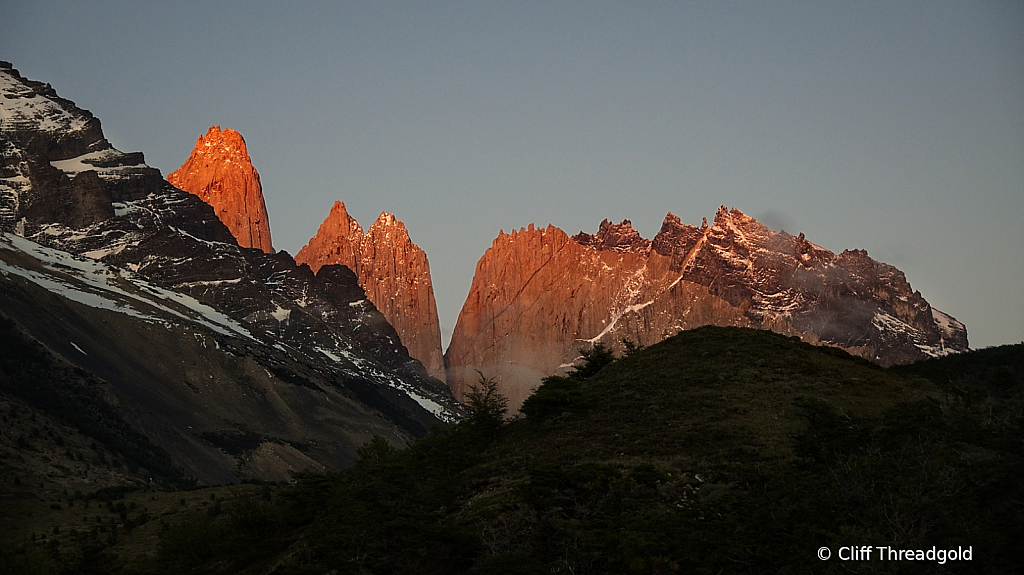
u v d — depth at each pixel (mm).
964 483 70938
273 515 94562
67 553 111438
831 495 71438
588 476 80750
